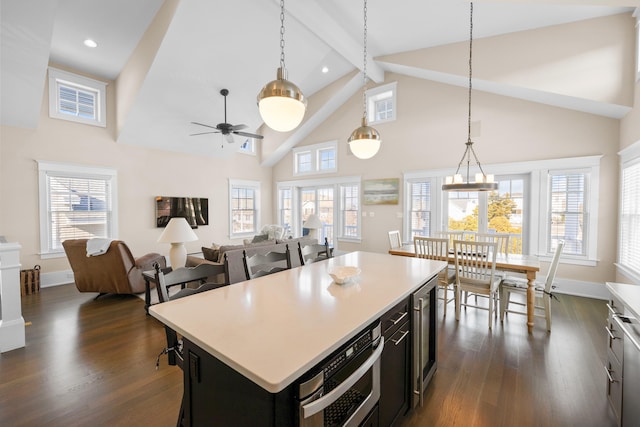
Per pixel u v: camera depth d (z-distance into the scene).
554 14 3.52
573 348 2.56
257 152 7.89
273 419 0.88
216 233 6.97
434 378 2.12
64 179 4.83
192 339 1.05
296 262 2.77
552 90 3.74
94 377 2.15
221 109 5.41
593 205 3.96
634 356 1.42
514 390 1.99
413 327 1.70
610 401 1.80
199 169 6.64
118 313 3.45
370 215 6.25
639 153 3.16
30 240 4.50
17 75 3.60
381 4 3.63
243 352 0.93
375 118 6.29
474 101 4.89
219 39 4.05
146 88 4.50
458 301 3.18
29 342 2.70
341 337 1.03
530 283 2.93
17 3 2.82
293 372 0.82
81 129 4.99
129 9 3.81
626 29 3.34
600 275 3.94
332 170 6.88
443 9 3.64
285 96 1.66
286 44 4.50
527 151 4.42
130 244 5.55
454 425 1.67
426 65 4.77
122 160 5.46
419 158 5.52
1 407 1.83
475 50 4.29
